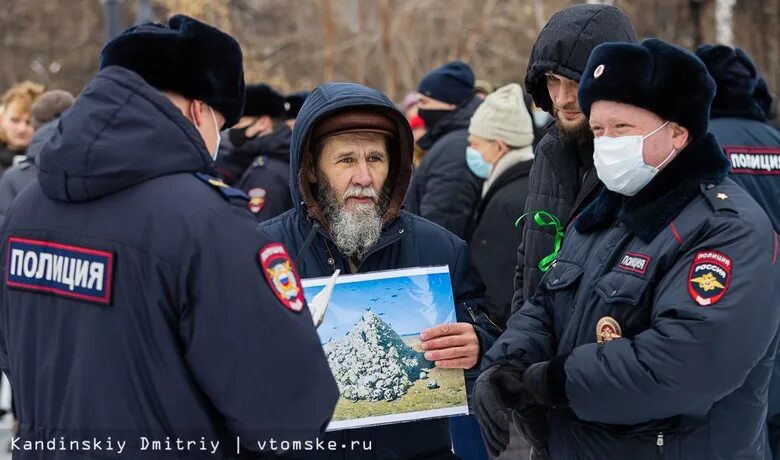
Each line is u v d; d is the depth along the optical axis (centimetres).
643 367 237
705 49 403
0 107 698
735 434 254
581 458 264
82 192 216
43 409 223
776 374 336
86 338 216
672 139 255
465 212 507
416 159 706
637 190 259
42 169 220
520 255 352
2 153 675
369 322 273
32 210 229
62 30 2628
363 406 269
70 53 2620
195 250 213
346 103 278
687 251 245
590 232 276
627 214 256
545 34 322
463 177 507
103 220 218
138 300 214
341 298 274
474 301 300
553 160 334
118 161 214
